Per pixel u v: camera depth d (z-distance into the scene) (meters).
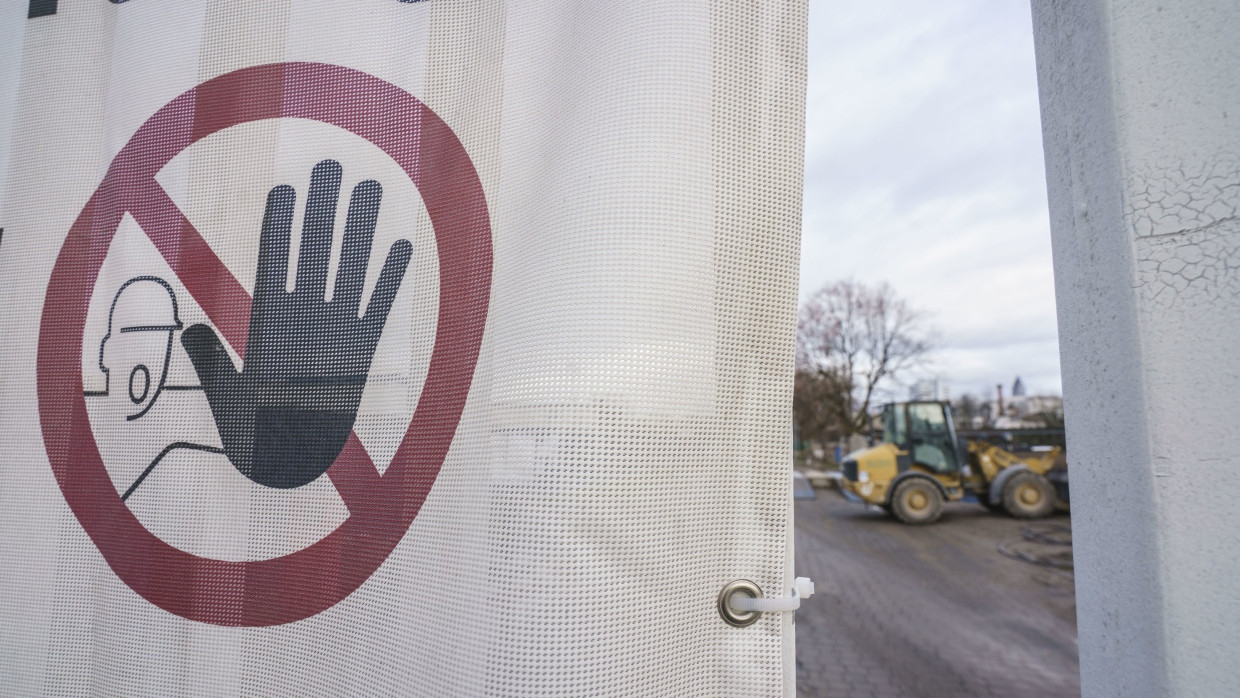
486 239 1.11
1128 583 0.85
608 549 0.90
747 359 0.98
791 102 1.02
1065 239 0.99
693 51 0.99
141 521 1.27
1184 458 0.81
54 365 1.35
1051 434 12.89
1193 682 0.79
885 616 5.28
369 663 1.08
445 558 1.03
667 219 0.96
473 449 1.03
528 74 1.13
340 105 1.27
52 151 1.41
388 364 1.17
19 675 1.28
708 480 0.95
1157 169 0.85
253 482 1.23
